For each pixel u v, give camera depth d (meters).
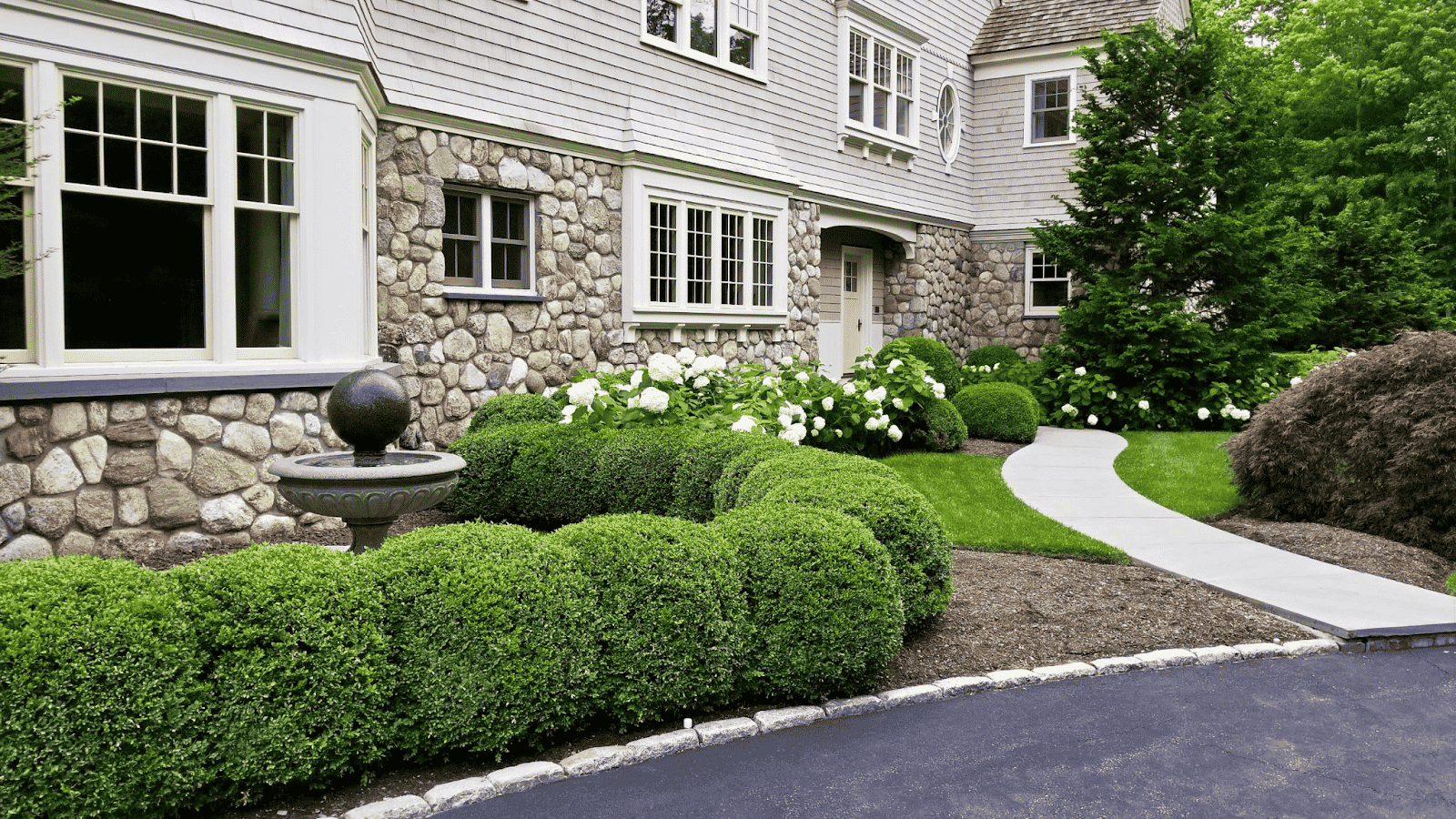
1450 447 6.16
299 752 2.75
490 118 7.98
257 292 5.65
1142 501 7.52
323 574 2.95
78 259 4.94
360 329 6.09
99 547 4.83
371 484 3.90
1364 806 2.87
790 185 11.98
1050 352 13.44
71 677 2.48
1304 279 16.42
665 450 5.91
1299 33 24.44
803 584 3.58
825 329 14.42
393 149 7.26
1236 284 12.41
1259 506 7.27
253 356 5.57
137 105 4.96
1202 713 3.60
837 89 13.29
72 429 4.70
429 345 7.55
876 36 14.08
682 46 10.34
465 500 6.29
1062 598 4.98
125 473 4.90
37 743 2.44
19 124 4.17
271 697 2.76
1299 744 3.31
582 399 6.44
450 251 8.09
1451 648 4.44
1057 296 16.84
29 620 2.50
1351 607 4.78
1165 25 16.11
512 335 8.30
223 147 5.24
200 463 5.19
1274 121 12.91
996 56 16.59
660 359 6.77
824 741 3.33
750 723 3.41
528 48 8.47
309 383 5.62
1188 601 4.97
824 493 4.32
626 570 3.37
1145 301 12.62
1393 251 17.22
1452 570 5.86
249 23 5.30
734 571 3.58
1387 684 3.92
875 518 4.15
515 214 8.59
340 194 5.86
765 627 3.60
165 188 5.15
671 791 2.94
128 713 2.54
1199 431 12.28
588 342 9.11
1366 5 23.52
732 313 11.01
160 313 5.21
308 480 3.92
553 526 6.54
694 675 3.40
